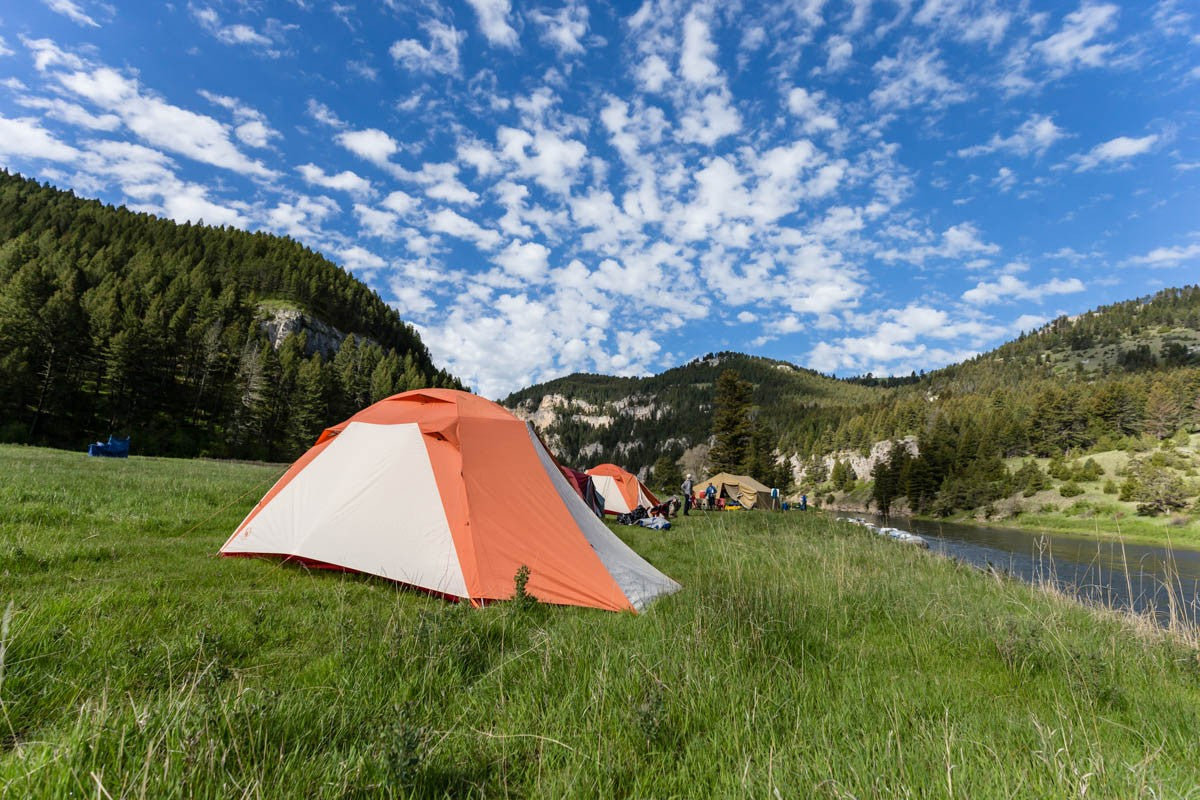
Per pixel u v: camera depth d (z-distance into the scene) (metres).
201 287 100.69
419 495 6.50
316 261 150.25
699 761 2.54
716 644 4.04
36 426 51.47
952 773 2.36
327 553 6.35
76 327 57.50
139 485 12.41
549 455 8.31
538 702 3.09
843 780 2.35
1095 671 4.02
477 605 5.52
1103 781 2.36
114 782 1.83
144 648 3.38
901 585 7.38
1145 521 42.34
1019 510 55.72
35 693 2.72
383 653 3.49
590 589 5.93
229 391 72.12
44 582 4.87
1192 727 3.19
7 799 1.72
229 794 1.87
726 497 35.62
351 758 2.23
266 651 3.77
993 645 4.81
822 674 3.80
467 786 2.29
